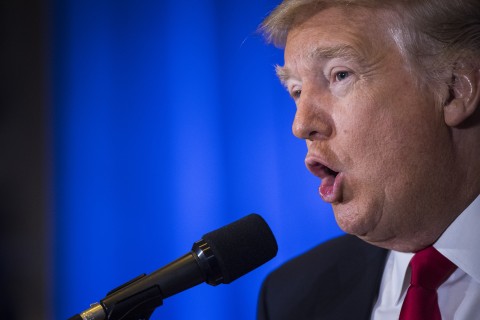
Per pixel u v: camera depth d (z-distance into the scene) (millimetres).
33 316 7133
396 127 3002
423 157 3027
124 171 6980
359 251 3971
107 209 7008
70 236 7102
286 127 6375
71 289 7094
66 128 7168
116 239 6969
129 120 6996
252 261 3018
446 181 3082
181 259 2932
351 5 3057
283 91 6410
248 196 6484
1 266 7215
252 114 6527
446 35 2977
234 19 6664
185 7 6863
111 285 6977
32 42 7254
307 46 3084
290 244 6273
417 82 2998
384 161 3025
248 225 3080
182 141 6789
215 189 6629
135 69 7000
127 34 7047
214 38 6730
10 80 7395
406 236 3230
